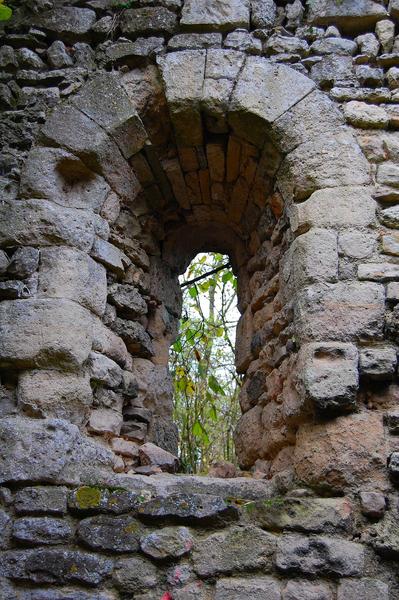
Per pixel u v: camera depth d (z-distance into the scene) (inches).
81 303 117.0
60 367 111.2
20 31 140.6
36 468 103.0
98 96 130.6
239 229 155.8
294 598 96.3
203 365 226.8
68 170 127.4
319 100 128.2
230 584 97.8
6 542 99.9
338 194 120.5
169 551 99.6
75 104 129.7
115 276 131.4
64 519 102.1
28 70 136.6
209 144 137.0
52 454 104.2
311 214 119.6
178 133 135.0
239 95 128.3
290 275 122.0
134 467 125.6
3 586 97.3
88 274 119.9
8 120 130.3
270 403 129.4
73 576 97.8
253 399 140.4
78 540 100.5
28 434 104.7
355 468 103.7
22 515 101.5
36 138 127.9
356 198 120.2
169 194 147.3
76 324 113.3
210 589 98.2
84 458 108.5
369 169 123.5
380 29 135.2
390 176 122.4
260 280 145.1
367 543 100.0
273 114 127.1
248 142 132.6
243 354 148.7
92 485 105.7
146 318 146.3
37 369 110.8
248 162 136.9
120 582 98.1
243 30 134.5
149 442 135.7
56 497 102.4
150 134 134.9
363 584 96.6
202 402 223.5
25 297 114.6
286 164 125.9
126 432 132.0
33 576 97.8
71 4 141.5
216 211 153.8
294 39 134.3
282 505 102.9
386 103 129.6
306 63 132.3
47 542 100.0
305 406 108.7
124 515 103.0
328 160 123.3
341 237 117.6
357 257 116.3
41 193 122.7
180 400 243.1
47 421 106.3
